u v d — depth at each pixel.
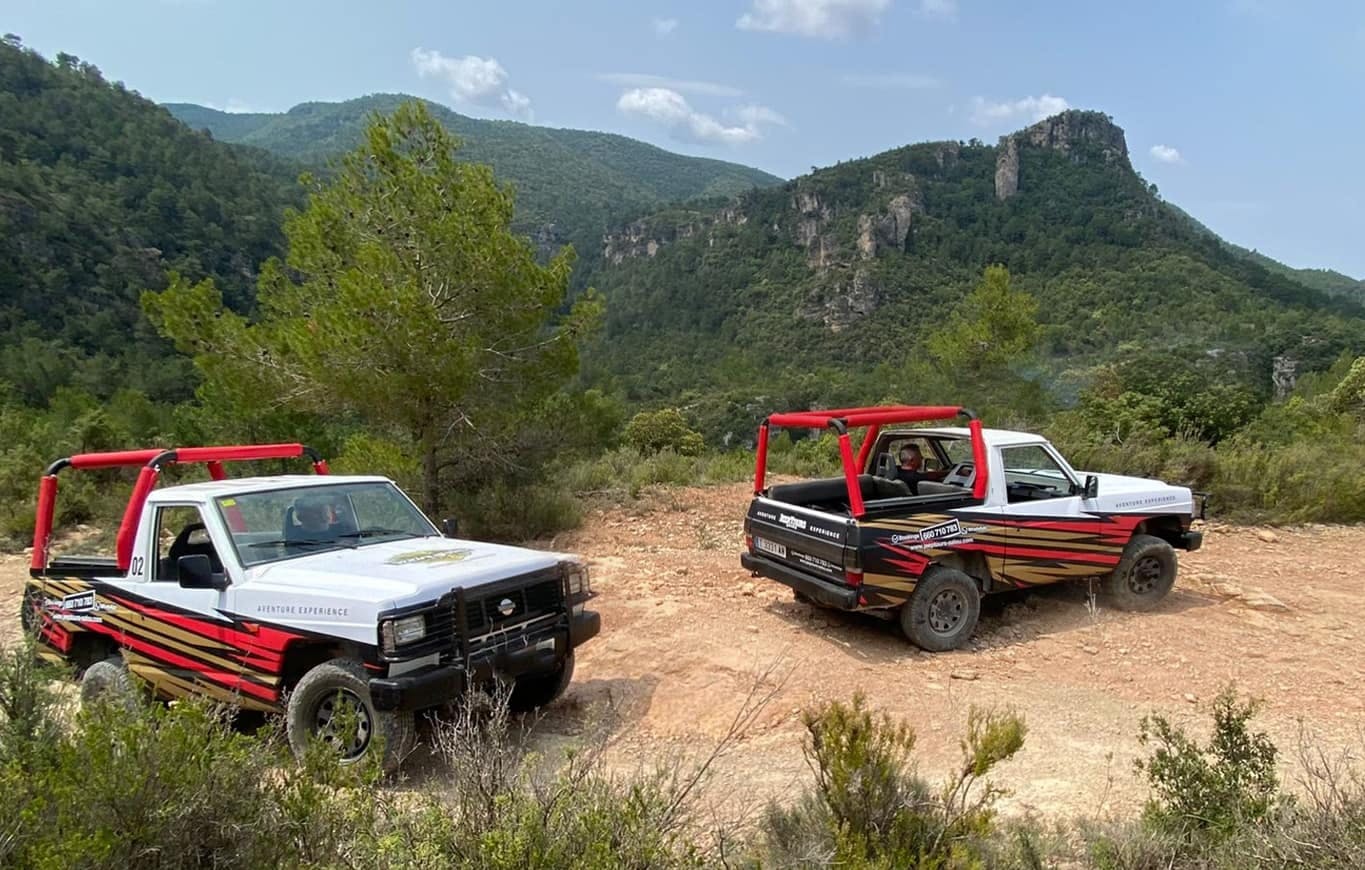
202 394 15.94
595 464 17.52
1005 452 7.64
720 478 17.58
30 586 6.30
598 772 3.87
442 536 6.22
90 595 5.82
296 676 5.06
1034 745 5.24
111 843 2.50
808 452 19.84
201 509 5.43
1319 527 12.45
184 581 5.04
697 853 3.31
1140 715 5.70
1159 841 3.52
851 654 6.86
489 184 11.85
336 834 2.90
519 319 11.57
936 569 7.09
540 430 13.32
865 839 3.26
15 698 4.09
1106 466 14.05
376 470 12.24
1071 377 29.91
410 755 4.97
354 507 6.03
